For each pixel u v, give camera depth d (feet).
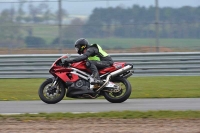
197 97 135.64
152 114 95.45
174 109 107.76
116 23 199.21
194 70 192.13
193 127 81.97
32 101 129.08
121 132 77.82
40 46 199.21
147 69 192.65
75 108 112.16
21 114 97.96
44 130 80.12
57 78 121.90
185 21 197.88
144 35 198.49
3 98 136.77
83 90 121.90
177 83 175.94
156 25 198.08
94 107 113.80
